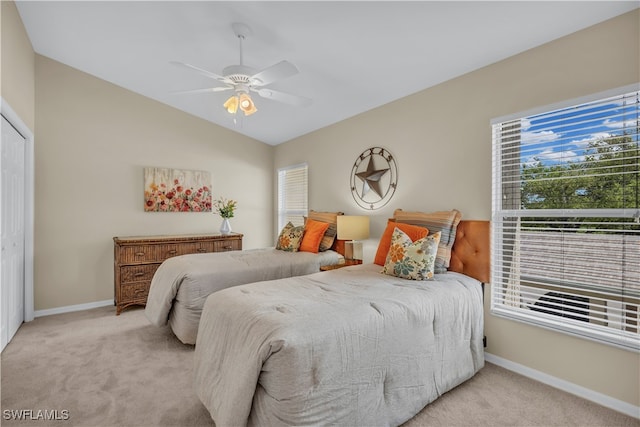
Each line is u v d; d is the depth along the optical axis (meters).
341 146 4.05
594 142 2.03
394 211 3.23
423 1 1.95
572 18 1.96
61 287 3.63
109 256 3.93
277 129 4.66
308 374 1.35
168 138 4.36
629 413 1.84
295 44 2.60
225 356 1.61
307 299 1.79
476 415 1.82
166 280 2.79
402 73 2.81
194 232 4.57
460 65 2.59
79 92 3.73
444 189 2.84
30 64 3.24
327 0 2.05
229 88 2.57
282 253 3.56
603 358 1.94
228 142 4.90
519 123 2.38
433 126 2.95
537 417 1.81
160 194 4.27
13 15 2.62
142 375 2.25
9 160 2.79
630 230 1.88
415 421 1.77
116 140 3.98
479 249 2.52
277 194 5.32
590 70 2.00
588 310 2.03
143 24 2.70
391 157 3.36
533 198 2.32
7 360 2.46
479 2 1.89
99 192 3.87
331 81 3.12
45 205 3.53
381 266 2.81
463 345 2.13
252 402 1.39
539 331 2.22
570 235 2.14
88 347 2.70
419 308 1.85
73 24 2.84
